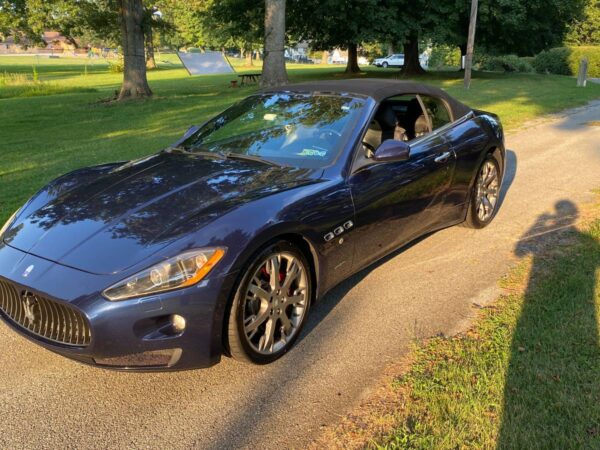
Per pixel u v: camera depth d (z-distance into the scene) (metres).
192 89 23.88
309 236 3.10
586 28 46.91
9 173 7.68
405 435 2.38
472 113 5.14
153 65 61.16
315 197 3.19
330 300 3.82
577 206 5.76
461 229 5.21
